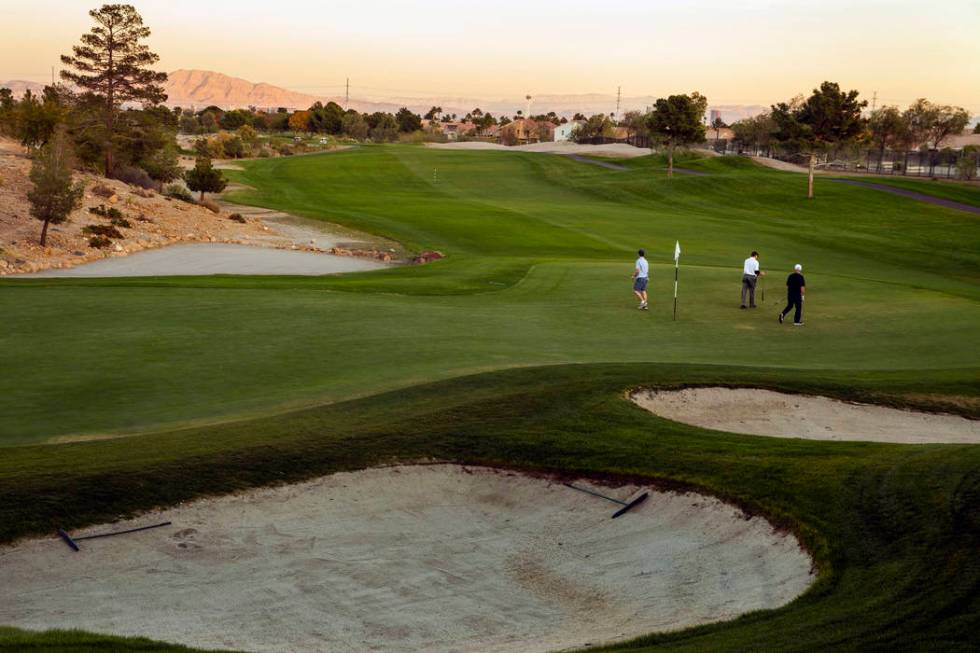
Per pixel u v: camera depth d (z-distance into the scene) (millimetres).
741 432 14336
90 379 16312
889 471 10750
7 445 12578
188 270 40062
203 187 65438
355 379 16672
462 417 13695
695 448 12297
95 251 43031
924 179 87562
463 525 10875
